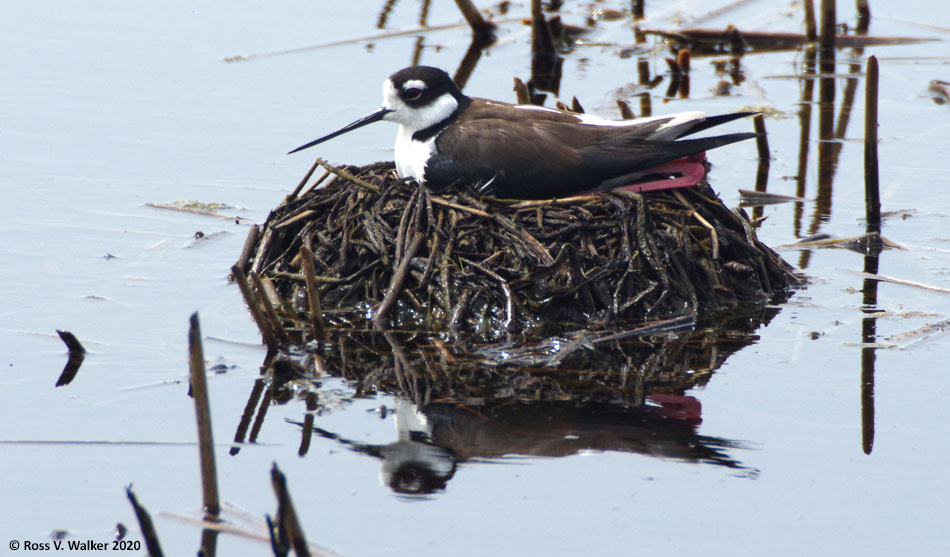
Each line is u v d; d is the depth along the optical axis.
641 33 23.44
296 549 7.55
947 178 16.62
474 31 22.92
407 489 8.88
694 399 10.45
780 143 18.03
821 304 12.71
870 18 24.19
